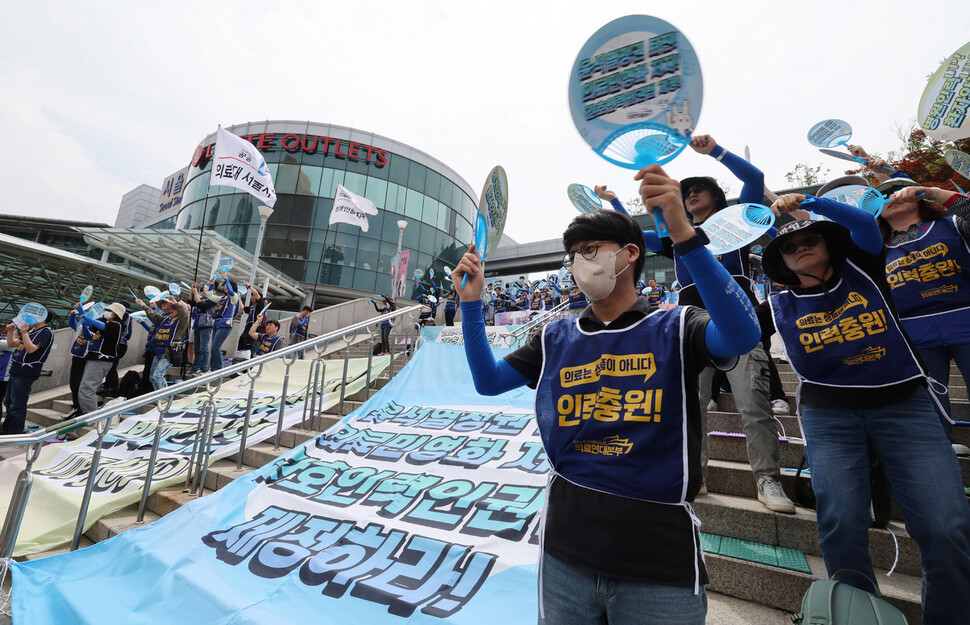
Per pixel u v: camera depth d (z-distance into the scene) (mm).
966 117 2547
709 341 980
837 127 3566
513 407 3996
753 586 2029
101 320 6422
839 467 1640
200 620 2035
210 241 12195
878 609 1319
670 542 937
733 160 2254
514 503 2582
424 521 2568
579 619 991
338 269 20969
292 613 2006
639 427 1007
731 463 3012
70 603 2232
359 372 5785
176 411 5453
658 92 955
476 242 1395
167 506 3428
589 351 1155
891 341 1618
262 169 10055
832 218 1672
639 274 1223
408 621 1884
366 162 22797
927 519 1441
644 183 963
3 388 7004
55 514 3375
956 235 2303
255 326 8375
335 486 3135
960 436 2881
